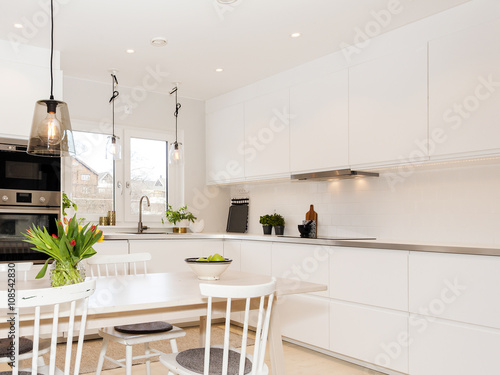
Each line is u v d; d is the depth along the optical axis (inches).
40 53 145.3
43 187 145.7
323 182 174.2
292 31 134.9
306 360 135.3
